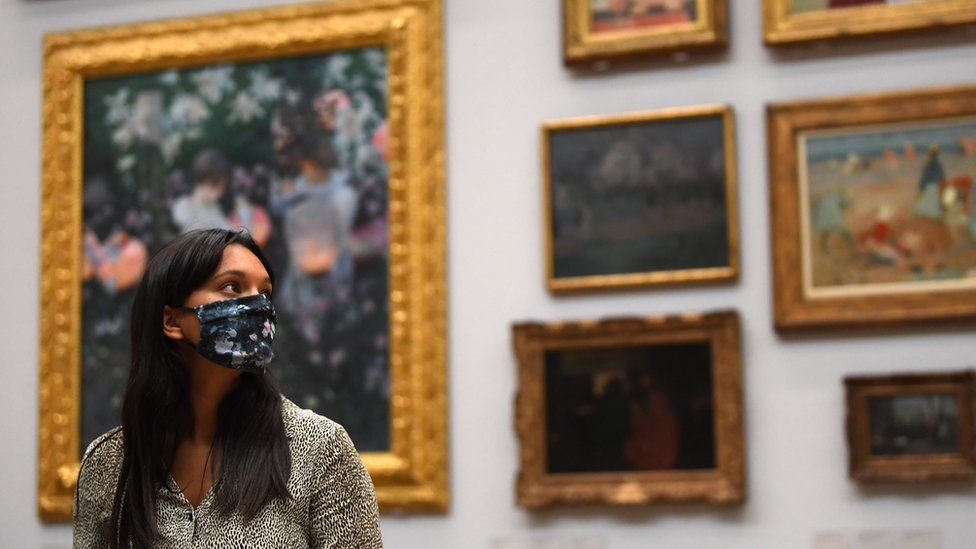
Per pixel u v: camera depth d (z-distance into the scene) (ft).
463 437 36.19
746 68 35.24
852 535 33.27
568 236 35.88
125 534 15.39
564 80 36.50
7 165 40.60
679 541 34.37
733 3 35.55
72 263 39.70
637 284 35.19
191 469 15.53
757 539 33.83
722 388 34.22
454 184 36.99
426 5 37.50
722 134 35.09
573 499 34.83
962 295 33.30
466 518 35.88
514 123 36.76
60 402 39.34
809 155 34.50
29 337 39.99
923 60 34.17
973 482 32.83
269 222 38.34
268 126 38.70
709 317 34.37
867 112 34.09
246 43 38.73
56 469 39.11
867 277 33.88
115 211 39.68
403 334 36.68
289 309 37.86
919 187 33.88
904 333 33.63
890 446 33.14
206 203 38.91
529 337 35.63
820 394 33.91
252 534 15.05
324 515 15.49
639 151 35.68
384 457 36.50
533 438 35.35
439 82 37.19
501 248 36.50
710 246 34.94
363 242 37.58
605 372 35.29
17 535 39.37
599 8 35.99
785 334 34.30
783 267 34.19
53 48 40.34
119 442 15.99
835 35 34.17
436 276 36.60
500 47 37.09
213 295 15.43
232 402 15.66
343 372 37.29
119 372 39.24
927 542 32.86
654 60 35.88
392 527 36.32
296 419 15.75
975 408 32.81
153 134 39.60
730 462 33.91
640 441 34.81
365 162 37.81
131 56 39.60
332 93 38.24
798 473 33.81
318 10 38.29
